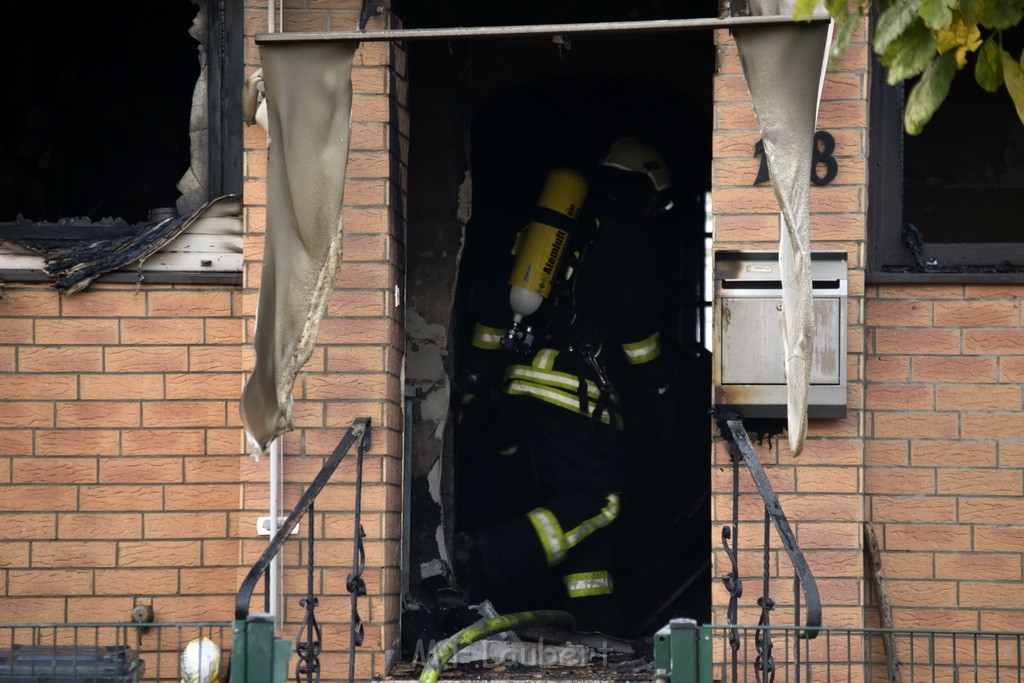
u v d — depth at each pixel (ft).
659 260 99.91
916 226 81.56
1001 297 73.97
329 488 72.79
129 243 76.74
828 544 70.79
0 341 75.41
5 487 75.05
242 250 75.77
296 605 72.33
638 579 91.45
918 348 74.02
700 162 99.04
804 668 70.28
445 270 87.97
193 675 68.13
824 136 72.18
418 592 82.53
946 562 73.05
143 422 75.31
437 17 91.50
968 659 72.59
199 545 74.79
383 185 73.97
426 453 85.61
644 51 93.40
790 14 61.11
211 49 79.56
